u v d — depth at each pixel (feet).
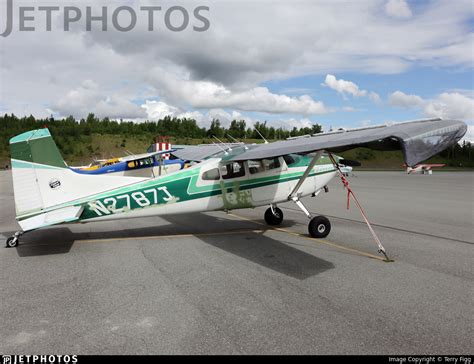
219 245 21.72
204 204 23.88
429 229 26.27
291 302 13.00
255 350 9.76
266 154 20.33
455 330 10.86
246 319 11.64
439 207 38.40
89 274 16.31
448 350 9.76
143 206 22.49
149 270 16.87
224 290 14.21
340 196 49.88
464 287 14.44
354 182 76.74
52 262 18.22
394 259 18.49
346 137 17.24
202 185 23.62
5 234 25.43
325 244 21.84
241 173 24.48
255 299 13.29
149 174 55.57
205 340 10.30
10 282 15.29
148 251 20.35
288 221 30.14
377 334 10.62
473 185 68.23
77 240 23.17
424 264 17.60
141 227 27.53
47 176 20.85
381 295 13.61
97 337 10.52
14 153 20.22
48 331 10.91
